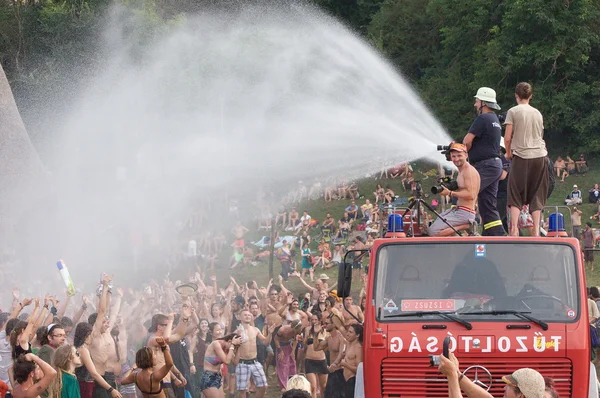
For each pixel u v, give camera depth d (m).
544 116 49.22
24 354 9.93
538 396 7.56
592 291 17.77
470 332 9.41
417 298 9.70
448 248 9.86
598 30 49.22
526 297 9.60
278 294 17.92
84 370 12.19
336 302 15.48
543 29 48.44
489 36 52.50
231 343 13.95
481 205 11.72
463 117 52.16
